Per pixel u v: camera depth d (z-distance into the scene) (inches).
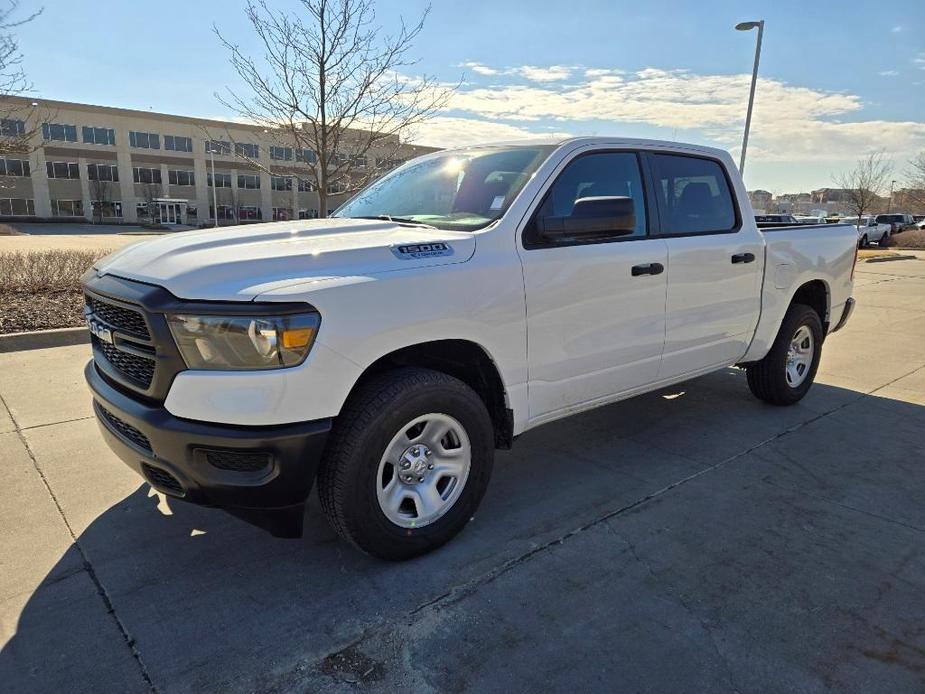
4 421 184.1
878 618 102.8
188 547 122.0
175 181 2874.0
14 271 404.2
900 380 246.7
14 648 94.2
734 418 199.3
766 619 102.3
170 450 100.0
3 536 124.6
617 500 143.3
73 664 91.4
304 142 396.5
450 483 122.4
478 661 92.7
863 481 154.2
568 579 112.7
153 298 99.5
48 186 2613.2
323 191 386.6
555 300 130.6
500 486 151.2
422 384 112.0
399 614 103.0
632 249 145.8
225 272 99.9
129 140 2748.5
